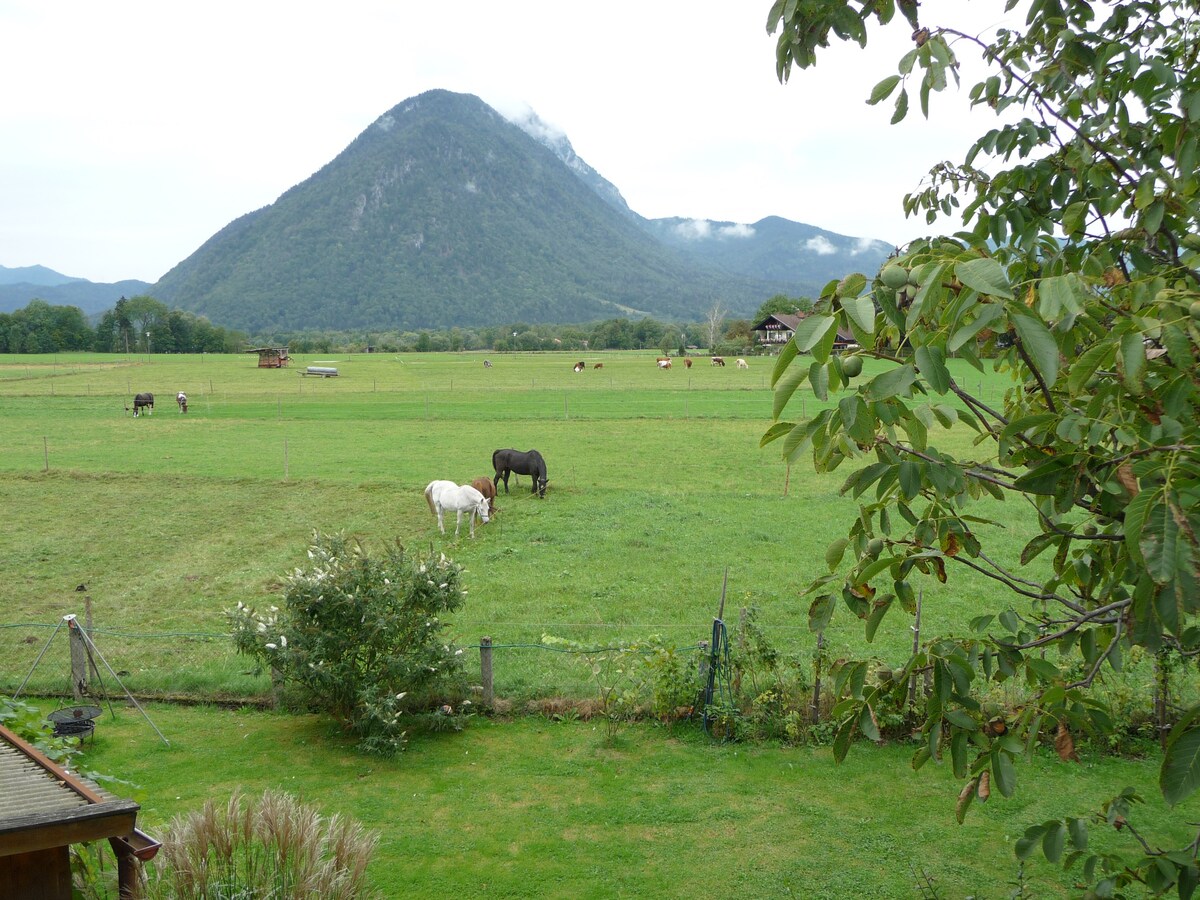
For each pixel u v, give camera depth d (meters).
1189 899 3.73
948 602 17.08
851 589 4.38
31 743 7.91
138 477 30.47
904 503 4.49
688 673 12.32
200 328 197.00
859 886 8.48
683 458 35.81
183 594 18.86
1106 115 4.64
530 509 26.50
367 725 11.58
